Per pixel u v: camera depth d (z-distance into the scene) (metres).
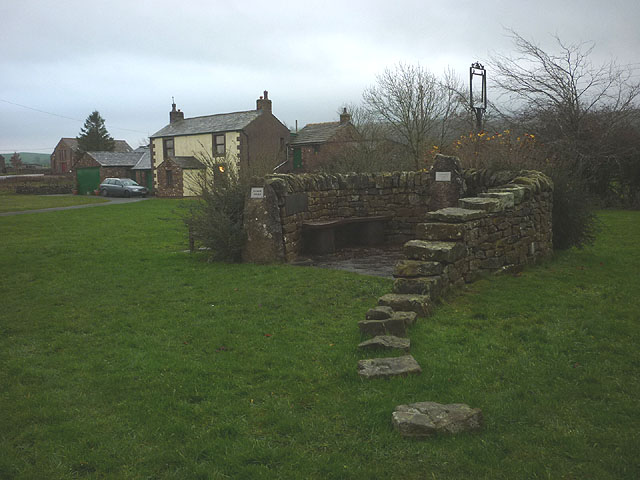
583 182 10.67
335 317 5.83
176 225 17.70
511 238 7.80
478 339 4.83
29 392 4.03
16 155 85.69
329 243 10.25
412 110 25.98
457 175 10.45
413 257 6.26
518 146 13.19
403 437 3.19
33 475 2.93
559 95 21.08
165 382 4.13
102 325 5.79
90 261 10.08
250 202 9.21
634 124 21.64
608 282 7.04
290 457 3.04
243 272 8.35
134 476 2.92
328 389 3.94
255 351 4.79
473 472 2.83
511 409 3.46
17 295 7.30
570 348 4.54
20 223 18.47
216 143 37.16
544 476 2.76
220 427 3.38
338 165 22.25
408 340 4.67
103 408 3.75
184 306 6.48
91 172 46.09
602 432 3.16
